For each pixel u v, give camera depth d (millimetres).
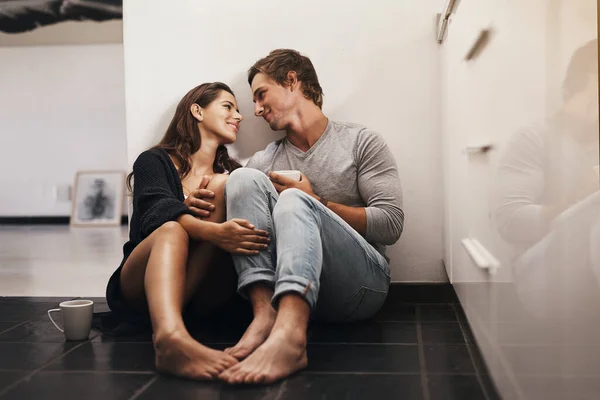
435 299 2203
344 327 1815
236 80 2230
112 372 1383
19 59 6691
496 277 1071
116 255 3820
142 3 2254
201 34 2238
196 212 1612
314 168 1993
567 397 745
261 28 2217
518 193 898
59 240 4867
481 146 1220
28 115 6734
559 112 752
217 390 1232
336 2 2189
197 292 1787
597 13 740
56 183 6762
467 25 1397
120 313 1769
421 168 2188
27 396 1232
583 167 749
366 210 1841
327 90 2201
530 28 842
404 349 1553
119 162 6691
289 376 1316
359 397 1189
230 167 2076
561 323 750
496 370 1106
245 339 1366
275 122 2037
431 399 1176
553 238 765
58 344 1663
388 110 2186
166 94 2256
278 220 1431
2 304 2293
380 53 2182
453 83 1741
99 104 6656
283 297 1353
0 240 4906
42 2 6035
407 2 2162
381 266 1762
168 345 1310
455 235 1763
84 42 6520
